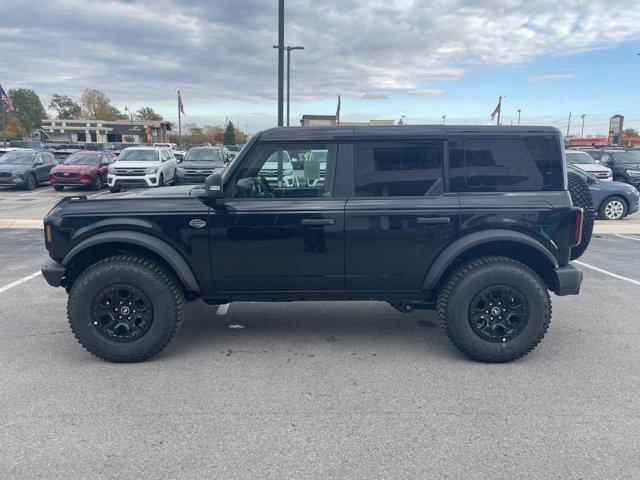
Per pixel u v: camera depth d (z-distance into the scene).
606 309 5.92
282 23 13.95
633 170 19.50
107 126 99.88
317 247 4.30
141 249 4.44
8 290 6.55
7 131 85.00
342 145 4.30
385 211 4.24
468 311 4.29
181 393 3.82
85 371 4.20
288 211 4.25
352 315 5.72
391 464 2.96
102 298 4.25
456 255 4.23
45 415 3.48
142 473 2.87
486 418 3.46
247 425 3.37
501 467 2.93
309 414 3.52
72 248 4.31
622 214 13.08
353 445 3.14
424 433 3.28
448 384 3.98
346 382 4.02
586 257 8.88
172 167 21.02
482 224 4.25
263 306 6.05
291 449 3.10
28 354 4.54
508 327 4.32
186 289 4.51
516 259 4.57
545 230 4.27
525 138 4.30
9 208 14.44
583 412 3.55
